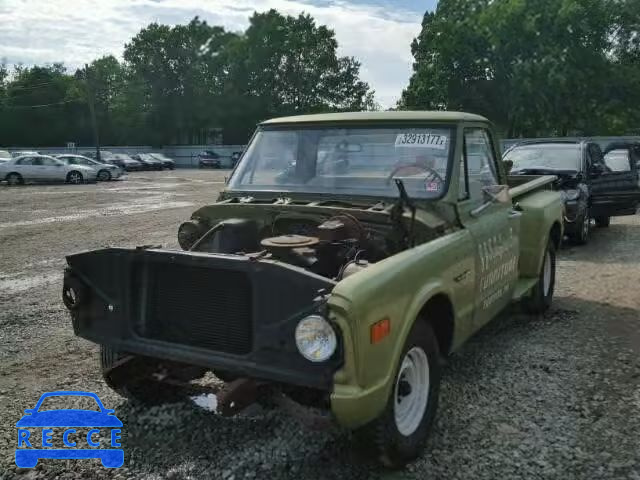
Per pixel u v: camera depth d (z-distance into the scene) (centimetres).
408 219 381
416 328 345
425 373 357
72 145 5475
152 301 352
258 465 344
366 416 291
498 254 472
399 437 327
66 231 1253
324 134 460
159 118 4891
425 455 354
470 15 4572
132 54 5228
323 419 310
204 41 4403
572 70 4188
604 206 1084
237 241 412
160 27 4919
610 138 2930
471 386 451
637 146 1283
